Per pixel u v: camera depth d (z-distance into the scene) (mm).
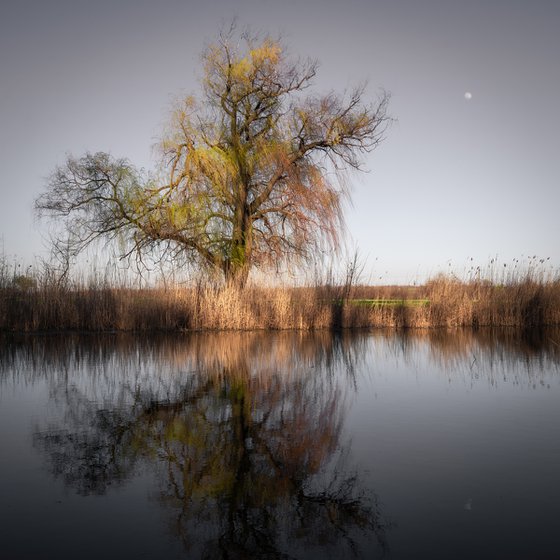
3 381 8508
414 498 3699
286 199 22125
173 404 6824
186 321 18406
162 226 20969
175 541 3107
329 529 3236
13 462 4504
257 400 7070
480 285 21062
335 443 5043
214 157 20859
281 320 18938
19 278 17453
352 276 20953
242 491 3859
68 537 3150
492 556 2889
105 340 15000
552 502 3607
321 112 22859
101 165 21406
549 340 14789
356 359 11242
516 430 5480
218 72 22625
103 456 4672
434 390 7746
